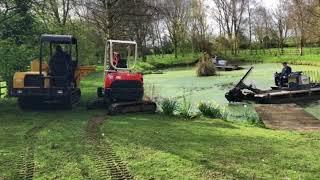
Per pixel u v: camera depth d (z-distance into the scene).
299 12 59.31
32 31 20.67
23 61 19.09
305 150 10.06
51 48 16.98
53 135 11.56
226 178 7.85
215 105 18.17
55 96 15.80
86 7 32.19
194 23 80.12
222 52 83.00
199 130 12.41
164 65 65.69
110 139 11.06
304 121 15.21
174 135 11.57
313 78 35.66
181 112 15.82
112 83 15.81
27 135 11.59
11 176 8.06
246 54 82.00
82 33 34.50
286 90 25.02
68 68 16.12
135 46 16.67
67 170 8.41
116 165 8.70
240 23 85.75
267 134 12.12
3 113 15.59
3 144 10.53
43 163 8.87
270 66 57.22
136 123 13.49
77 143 10.62
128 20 30.27
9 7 18.77
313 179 7.86
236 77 39.78
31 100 16.45
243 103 22.75
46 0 21.22
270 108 18.66
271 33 90.06
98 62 45.91
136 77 16.05
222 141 10.88
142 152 9.68
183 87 31.17
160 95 25.88
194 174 8.07
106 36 29.91
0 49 18.34
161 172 8.20
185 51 80.94
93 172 8.28
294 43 88.81
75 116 14.93
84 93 23.03
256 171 8.30
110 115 15.16
